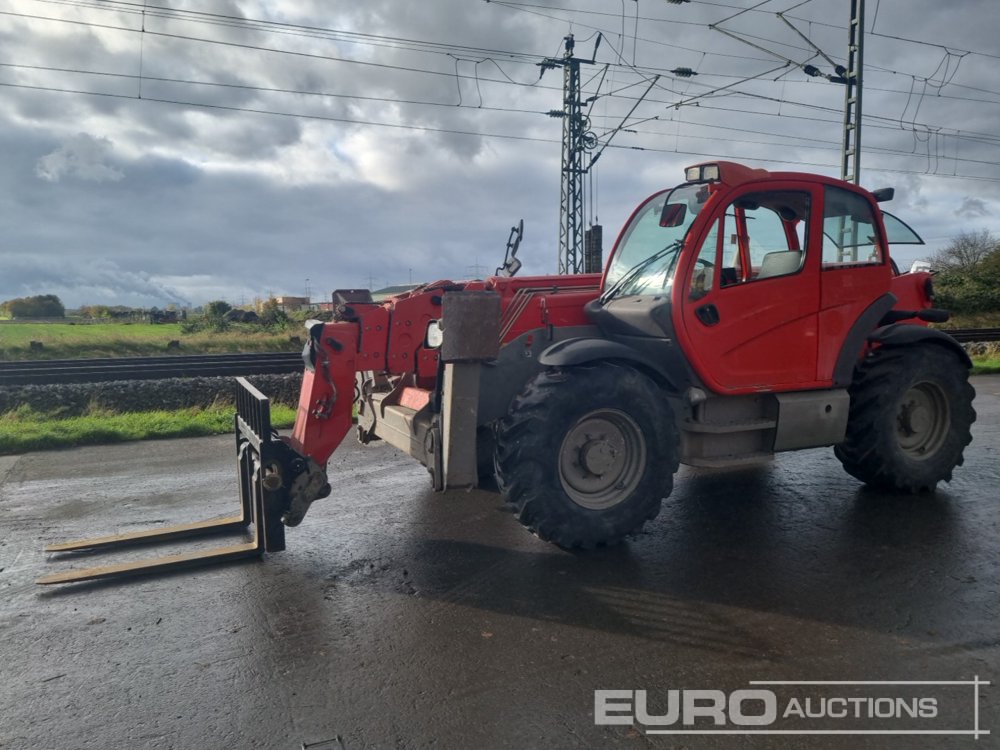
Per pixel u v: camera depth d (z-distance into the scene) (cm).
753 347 450
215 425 804
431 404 430
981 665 290
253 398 414
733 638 314
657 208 474
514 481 398
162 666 295
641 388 418
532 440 396
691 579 379
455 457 394
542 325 465
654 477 422
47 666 296
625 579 380
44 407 902
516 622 331
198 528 453
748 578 379
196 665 296
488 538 446
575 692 273
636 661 296
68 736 248
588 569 394
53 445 733
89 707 266
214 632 324
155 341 2052
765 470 604
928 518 473
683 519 477
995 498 516
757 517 479
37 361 1349
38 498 544
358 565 403
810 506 501
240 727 253
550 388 402
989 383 1200
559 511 401
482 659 298
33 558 420
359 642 314
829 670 288
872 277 491
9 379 1060
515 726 252
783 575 382
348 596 362
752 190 444
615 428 424
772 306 454
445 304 384
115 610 348
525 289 503
